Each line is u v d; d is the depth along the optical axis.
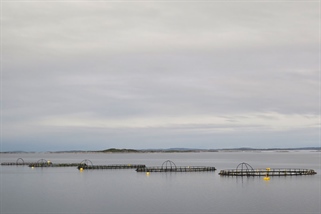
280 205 65.19
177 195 75.62
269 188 83.50
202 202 68.06
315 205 65.00
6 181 101.00
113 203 67.69
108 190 82.88
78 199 71.88
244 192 78.38
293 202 67.62
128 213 59.81
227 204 66.25
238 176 106.00
